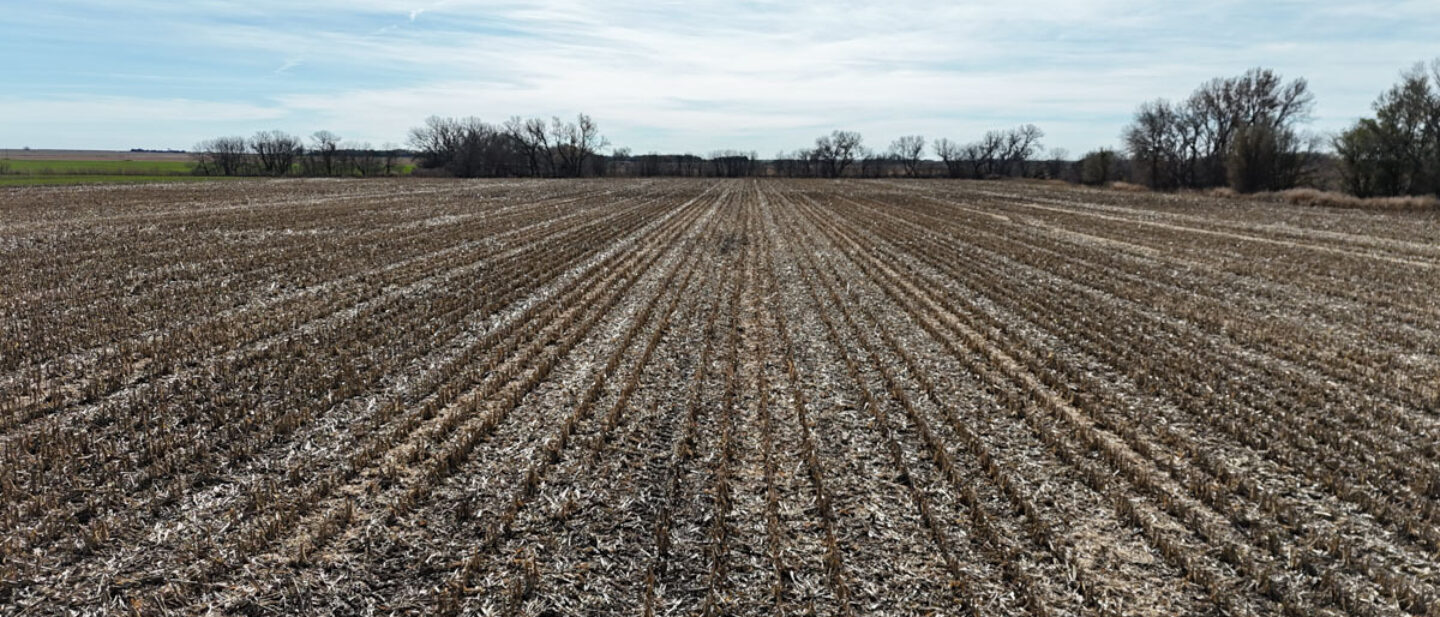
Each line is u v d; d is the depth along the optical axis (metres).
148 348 12.98
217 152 111.69
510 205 49.47
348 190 63.91
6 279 19.45
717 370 12.89
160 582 6.48
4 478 7.97
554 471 8.80
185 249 25.30
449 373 12.16
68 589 6.34
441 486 8.37
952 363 13.37
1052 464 9.16
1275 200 57.62
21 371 11.91
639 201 57.06
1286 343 14.62
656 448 9.55
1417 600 6.36
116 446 9.09
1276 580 6.75
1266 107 81.19
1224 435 10.05
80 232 29.84
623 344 14.30
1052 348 14.37
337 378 11.73
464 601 6.34
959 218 43.69
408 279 20.42
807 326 16.16
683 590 6.57
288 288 18.89
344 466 8.73
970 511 7.98
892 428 10.25
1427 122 51.94
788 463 9.13
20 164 115.25
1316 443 9.73
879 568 6.95
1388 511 7.86
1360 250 28.88
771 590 6.57
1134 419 10.53
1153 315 17.39
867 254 27.62
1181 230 36.28
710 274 22.67
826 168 146.62
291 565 6.78
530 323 15.70
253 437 9.41
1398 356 14.02
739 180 111.00
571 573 6.79
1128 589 6.64
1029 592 6.49
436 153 130.88
